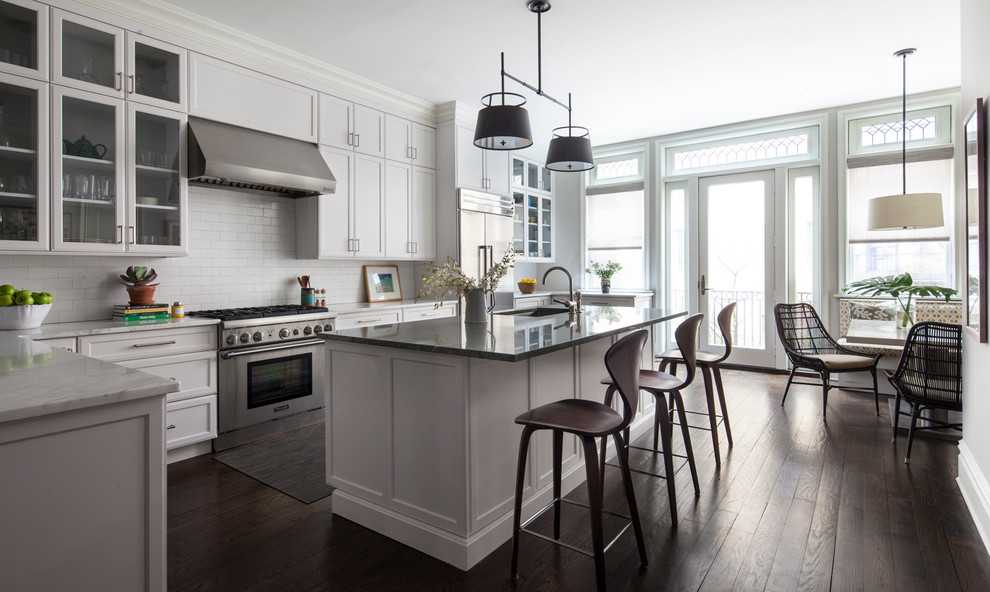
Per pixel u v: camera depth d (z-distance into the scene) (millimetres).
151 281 3359
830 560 2090
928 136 4965
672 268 6445
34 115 2809
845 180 5285
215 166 3340
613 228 6730
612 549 2199
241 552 2203
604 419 1945
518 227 6270
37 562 1147
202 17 3367
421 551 2207
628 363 1875
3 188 2750
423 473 2223
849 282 5320
